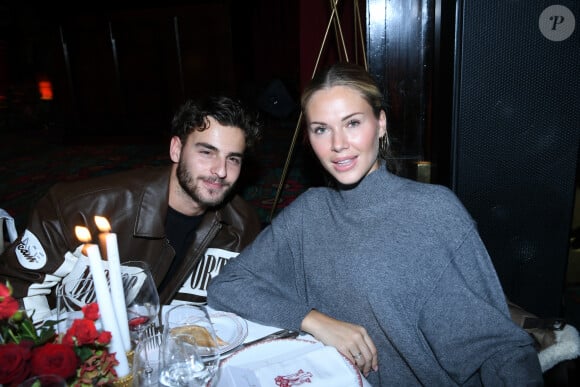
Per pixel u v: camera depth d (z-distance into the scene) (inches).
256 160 201.5
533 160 66.1
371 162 44.7
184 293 61.7
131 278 38.0
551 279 69.6
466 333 39.8
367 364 40.9
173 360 31.3
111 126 277.4
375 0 82.4
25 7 333.7
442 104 70.8
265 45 345.4
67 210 56.0
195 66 264.1
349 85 42.7
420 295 41.4
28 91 377.7
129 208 58.5
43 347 26.2
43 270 53.1
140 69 266.4
